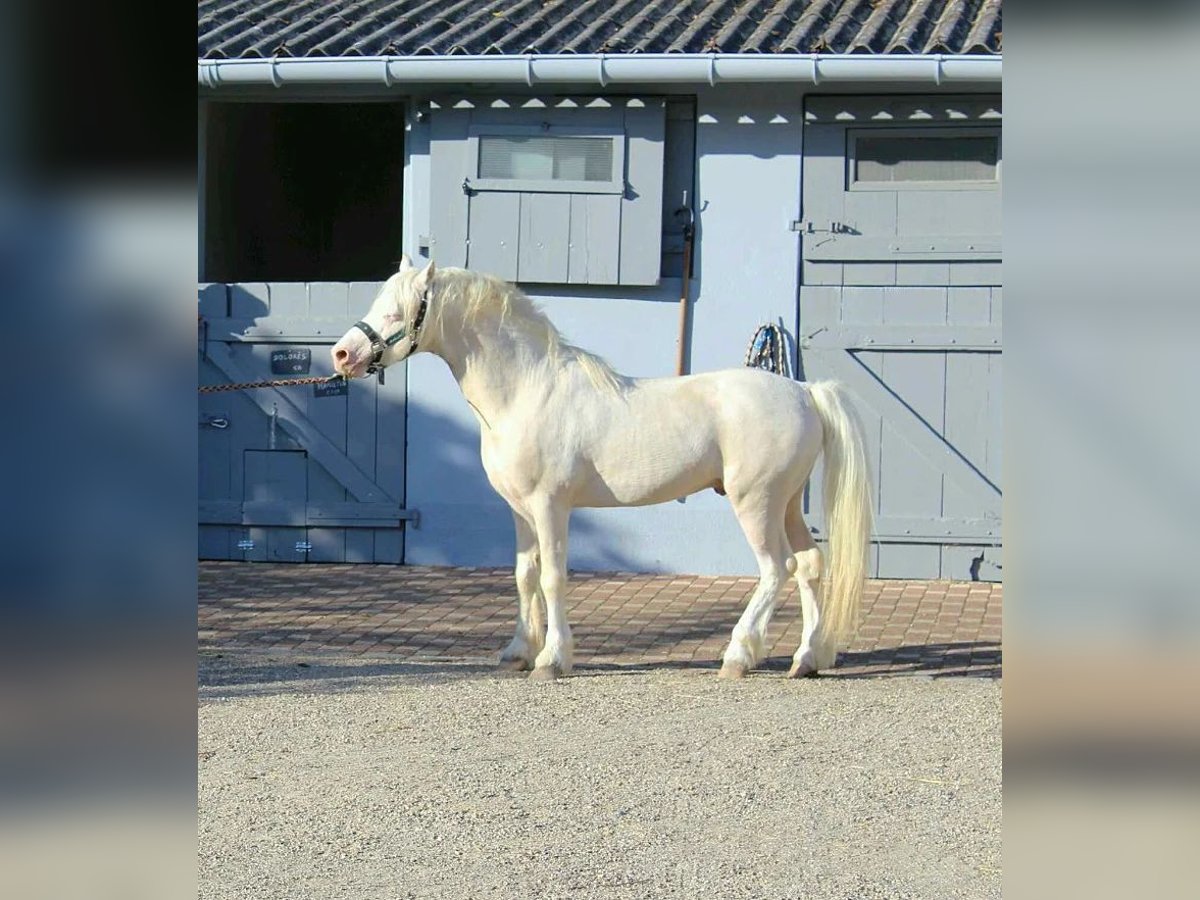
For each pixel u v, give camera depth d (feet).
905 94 31.24
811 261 31.96
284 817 15.37
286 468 33.94
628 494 22.16
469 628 26.84
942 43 30.14
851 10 33.60
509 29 33.65
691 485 22.29
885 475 31.78
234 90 33.22
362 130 45.70
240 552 34.14
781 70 30.22
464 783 16.60
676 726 19.25
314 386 33.68
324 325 33.42
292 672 22.82
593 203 32.27
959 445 31.50
